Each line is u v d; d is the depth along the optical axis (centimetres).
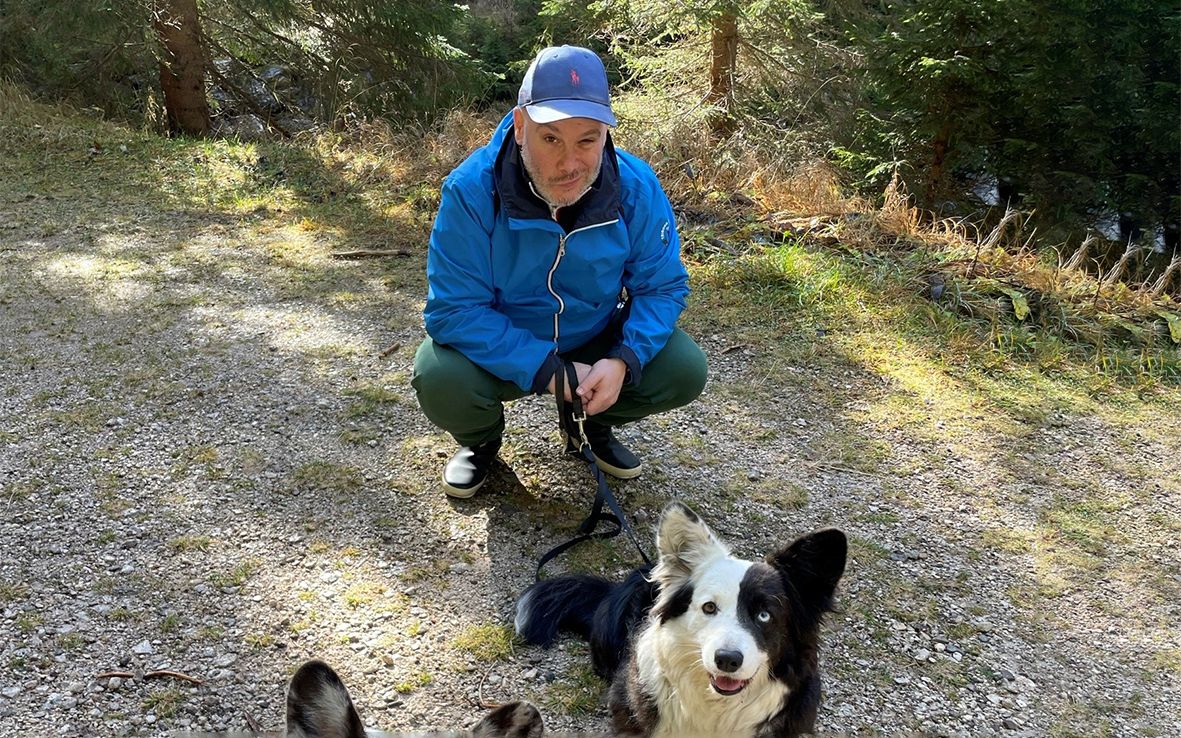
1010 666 298
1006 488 400
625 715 247
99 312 509
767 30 1095
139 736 242
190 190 732
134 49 1089
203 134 1095
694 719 231
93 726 244
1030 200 915
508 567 319
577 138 274
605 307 327
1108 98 928
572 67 274
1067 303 577
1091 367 517
